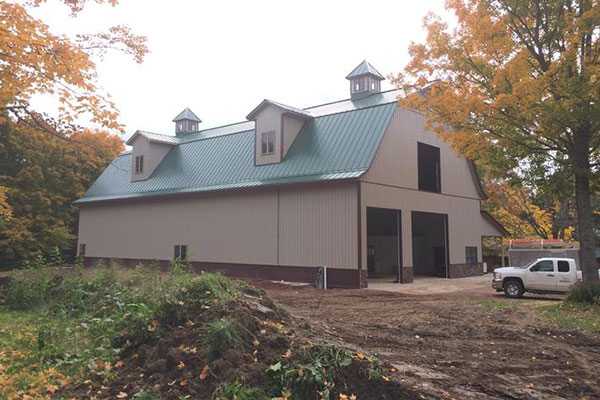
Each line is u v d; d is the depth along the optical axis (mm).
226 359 5133
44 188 33125
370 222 30234
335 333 8352
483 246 34750
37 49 6973
